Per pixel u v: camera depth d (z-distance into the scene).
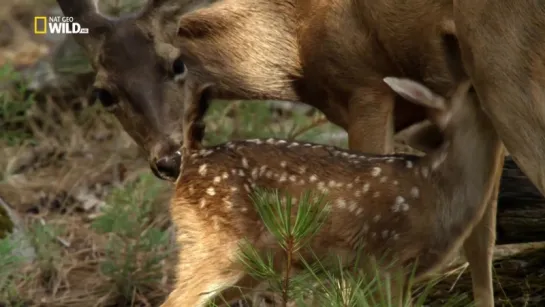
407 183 10.33
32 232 14.34
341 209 10.36
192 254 10.74
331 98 12.62
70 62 18.38
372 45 11.99
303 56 12.63
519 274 12.27
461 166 10.22
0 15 21.47
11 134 17.30
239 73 12.85
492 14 9.91
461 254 12.55
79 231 14.80
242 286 10.73
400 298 10.22
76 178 16.16
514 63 9.86
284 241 9.77
